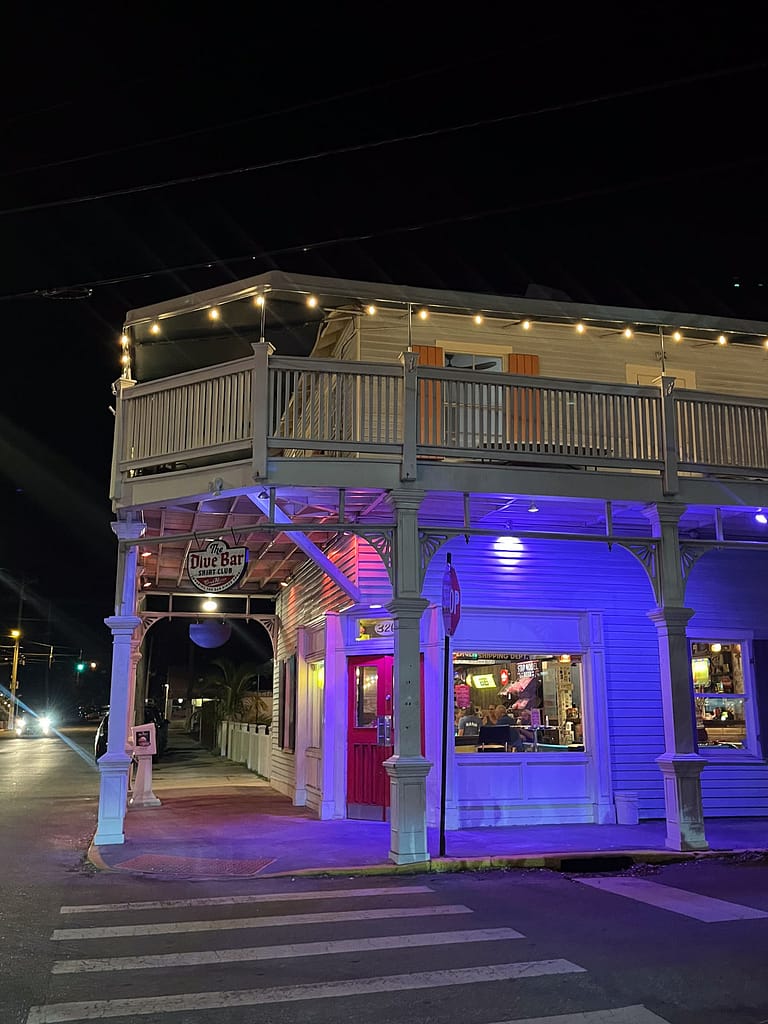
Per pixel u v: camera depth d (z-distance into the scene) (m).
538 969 5.54
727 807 12.49
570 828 11.28
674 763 9.89
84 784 18.22
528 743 12.00
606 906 7.31
